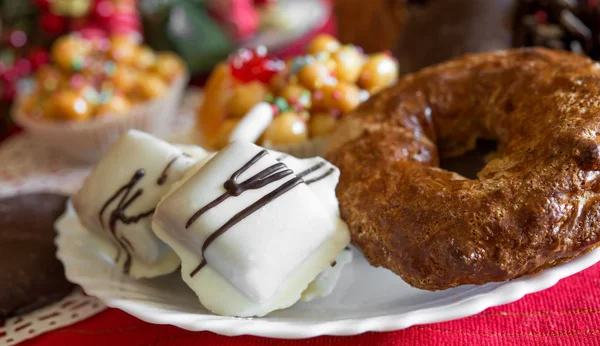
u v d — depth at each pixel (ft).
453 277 0.70
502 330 0.74
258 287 0.71
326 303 0.76
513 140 0.78
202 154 0.83
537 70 0.81
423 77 0.86
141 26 1.37
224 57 1.35
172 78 1.20
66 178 1.09
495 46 1.02
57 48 1.17
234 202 0.73
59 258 0.82
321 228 0.74
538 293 0.77
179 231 0.73
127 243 0.79
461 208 0.71
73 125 1.07
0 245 0.86
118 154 0.81
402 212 0.74
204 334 0.77
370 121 0.84
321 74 0.96
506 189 0.71
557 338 0.73
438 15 1.09
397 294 0.76
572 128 0.72
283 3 1.51
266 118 0.91
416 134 0.82
